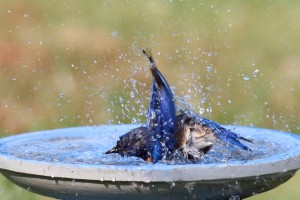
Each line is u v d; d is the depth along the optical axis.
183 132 11.27
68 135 13.67
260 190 10.77
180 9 29.72
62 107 24.33
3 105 25.17
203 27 28.69
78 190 10.28
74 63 27.52
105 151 12.58
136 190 10.01
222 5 30.39
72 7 32.06
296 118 23.50
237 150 11.94
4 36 29.72
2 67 27.69
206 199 10.46
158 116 11.27
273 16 30.17
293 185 20.02
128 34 28.81
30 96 25.72
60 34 29.95
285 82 25.33
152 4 30.50
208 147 11.32
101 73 26.14
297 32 29.06
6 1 32.94
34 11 32.12
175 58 25.98
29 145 12.99
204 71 25.14
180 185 9.93
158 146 11.20
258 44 28.14
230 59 26.69
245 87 24.77
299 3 31.17
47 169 10.19
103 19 30.78
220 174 9.87
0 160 10.84
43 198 19.09
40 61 27.94
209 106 21.59
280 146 12.40
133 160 11.58
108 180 9.89
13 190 19.20
